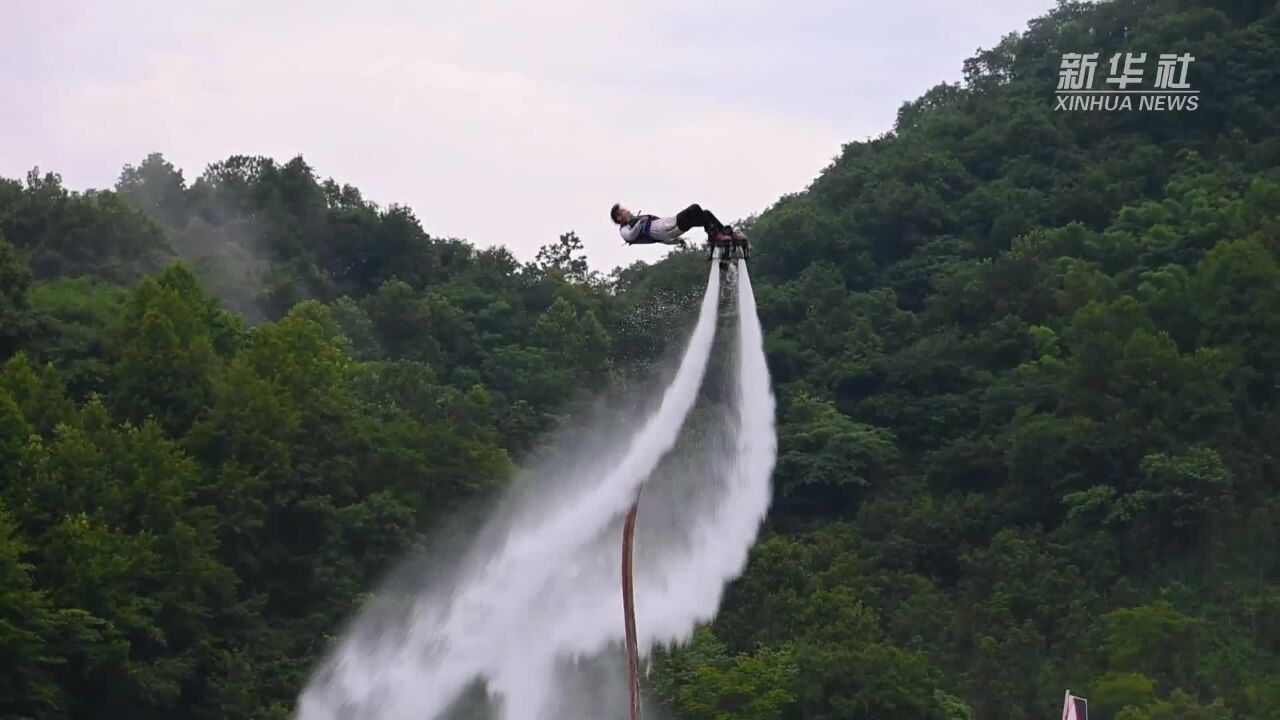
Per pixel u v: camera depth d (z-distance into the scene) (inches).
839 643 2281.0
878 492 3430.1
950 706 2186.3
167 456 2158.0
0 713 1824.6
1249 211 3764.8
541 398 3560.5
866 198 4643.2
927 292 4256.9
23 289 2696.9
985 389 3607.3
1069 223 4175.7
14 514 1991.9
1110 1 5516.7
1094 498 2851.9
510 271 4586.6
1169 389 3068.4
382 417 2874.0
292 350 2598.4
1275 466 2871.6
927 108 5757.9
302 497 2324.1
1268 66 4616.1
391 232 4566.9
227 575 2119.8
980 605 2613.2
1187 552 2736.2
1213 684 2292.1
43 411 2218.3
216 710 2052.2
